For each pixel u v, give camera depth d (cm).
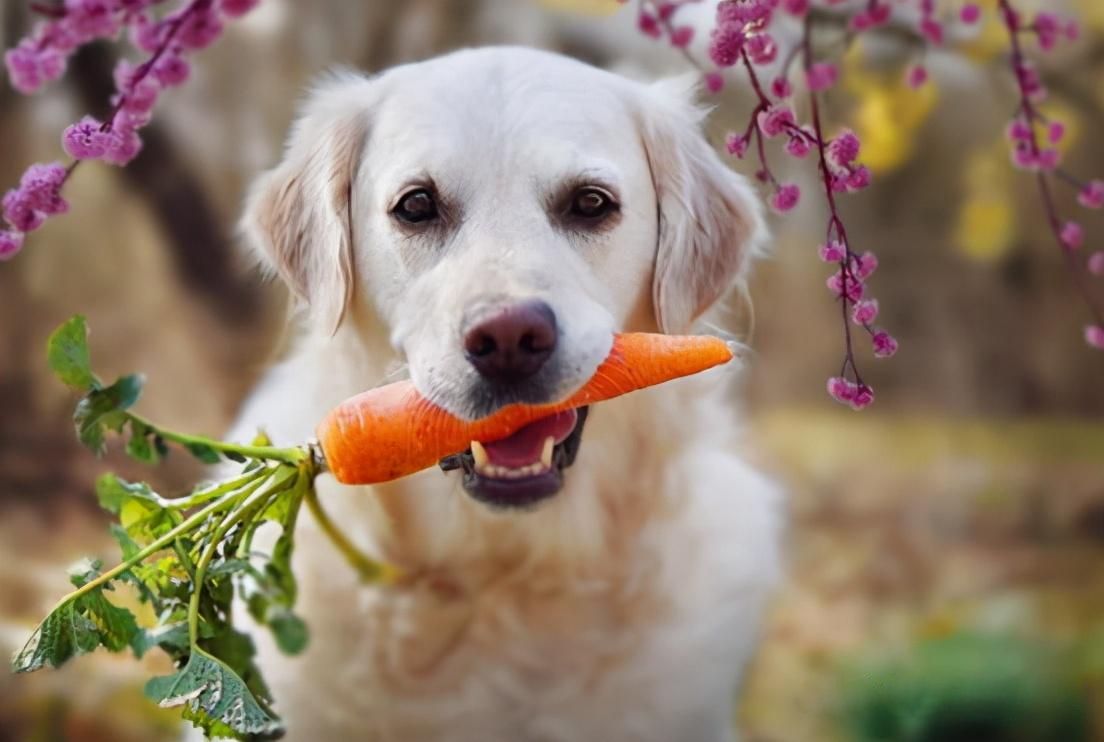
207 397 206
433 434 92
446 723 104
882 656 140
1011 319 300
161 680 88
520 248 93
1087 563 193
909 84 119
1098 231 266
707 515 107
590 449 102
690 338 94
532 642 104
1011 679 128
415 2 213
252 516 93
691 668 105
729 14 89
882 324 312
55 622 88
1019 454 251
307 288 104
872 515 222
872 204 309
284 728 96
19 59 82
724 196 106
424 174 96
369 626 104
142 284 215
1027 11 144
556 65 100
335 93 106
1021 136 103
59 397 200
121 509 93
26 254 210
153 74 88
